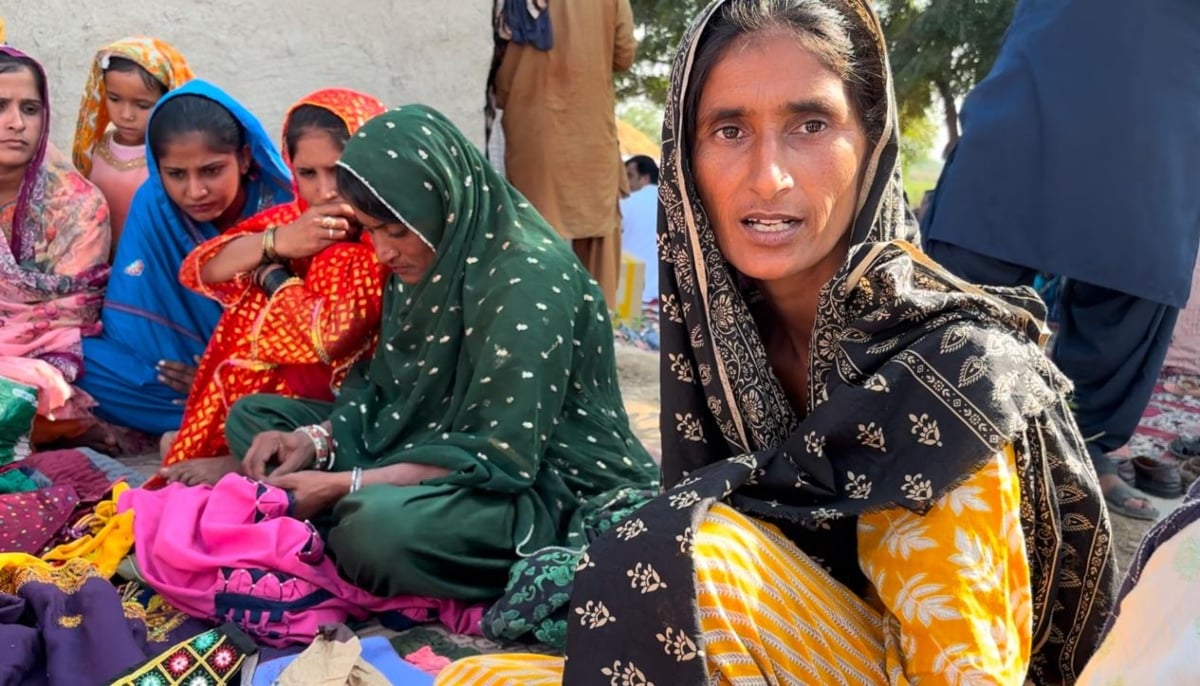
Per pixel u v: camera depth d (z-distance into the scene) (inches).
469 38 190.5
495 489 85.4
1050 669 53.8
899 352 42.3
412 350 96.6
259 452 91.8
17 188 126.3
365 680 70.1
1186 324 172.1
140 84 137.7
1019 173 113.3
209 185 122.3
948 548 39.3
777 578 41.3
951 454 39.6
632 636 39.4
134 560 85.9
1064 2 112.8
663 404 52.3
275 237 107.1
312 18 178.5
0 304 120.3
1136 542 105.8
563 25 187.3
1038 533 45.9
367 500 80.3
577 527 89.4
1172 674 24.9
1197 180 111.0
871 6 45.2
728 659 38.9
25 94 121.8
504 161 199.0
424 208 90.5
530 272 90.7
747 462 43.4
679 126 46.4
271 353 107.1
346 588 82.8
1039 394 41.7
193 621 80.2
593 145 195.6
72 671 67.7
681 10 428.8
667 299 50.4
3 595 74.9
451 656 79.3
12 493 98.1
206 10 169.9
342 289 103.3
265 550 80.4
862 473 41.8
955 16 362.0
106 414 125.1
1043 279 176.1
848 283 43.5
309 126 105.8
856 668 42.1
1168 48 107.9
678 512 40.5
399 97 188.1
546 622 77.6
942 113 452.8
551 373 89.0
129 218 126.9
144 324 124.8
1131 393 118.1
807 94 43.7
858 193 47.6
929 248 123.5
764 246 45.5
